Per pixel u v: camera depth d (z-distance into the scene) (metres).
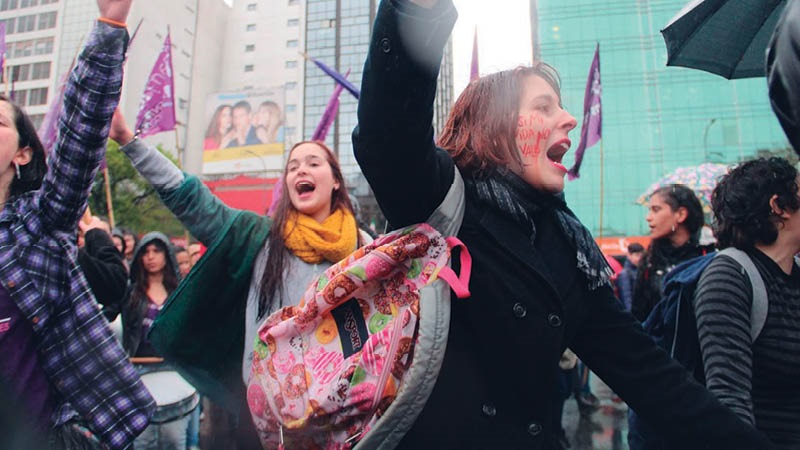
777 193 1.63
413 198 1.02
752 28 1.72
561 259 1.16
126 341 3.33
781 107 0.70
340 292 1.07
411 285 1.06
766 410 1.57
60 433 1.54
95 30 1.61
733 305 1.55
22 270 1.52
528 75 1.17
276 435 1.16
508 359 1.05
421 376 0.96
